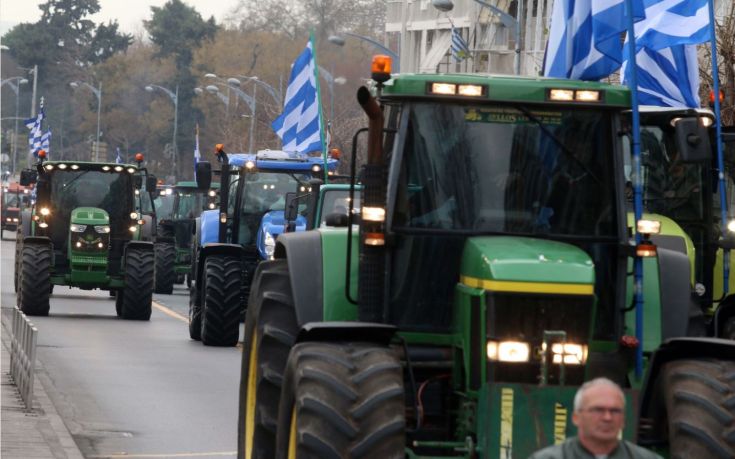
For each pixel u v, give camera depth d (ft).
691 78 146.82
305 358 71.05
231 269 189.57
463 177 77.20
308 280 80.94
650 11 136.05
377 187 75.66
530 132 77.82
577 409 50.14
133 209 240.94
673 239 115.55
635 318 77.36
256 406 83.20
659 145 123.03
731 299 111.65
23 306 229.45
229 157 222.89
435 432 75.51
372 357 71.05
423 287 76.74
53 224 238.07
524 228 77.00
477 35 496.64
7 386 133.80
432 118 77.56
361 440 68.39
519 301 70.59
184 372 156.15
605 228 77.10
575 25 106.52
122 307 238.48
